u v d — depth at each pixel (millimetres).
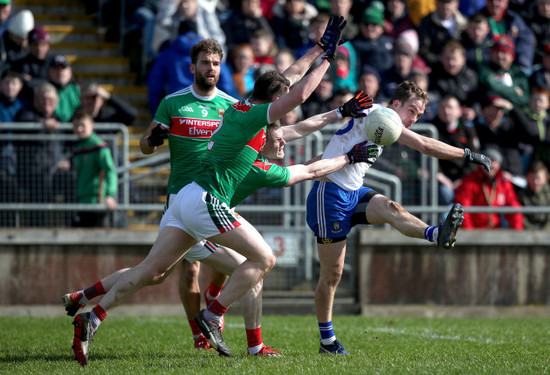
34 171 36875
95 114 40156
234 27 46812
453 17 48125
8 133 37500
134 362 20078
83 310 36312
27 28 43219
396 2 47750
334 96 39625
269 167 20109
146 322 32375
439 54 46625
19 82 40562
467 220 39438
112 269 36656
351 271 38750
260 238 19750
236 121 19266
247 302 21422
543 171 41250
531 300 38344
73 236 36344
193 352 22562
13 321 32062
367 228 38312
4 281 36125
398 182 37812
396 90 22344
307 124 21500
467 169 39656
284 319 34875
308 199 22328
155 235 36750
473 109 44812
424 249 38125
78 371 18406
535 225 40219
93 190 36812
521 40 49375
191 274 23625
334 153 22078
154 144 22188
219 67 22891
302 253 37906
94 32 53344
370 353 22094
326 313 22188
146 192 38500
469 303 38125
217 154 19375
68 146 37188
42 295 36312
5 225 36812
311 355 21422
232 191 19578
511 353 22125
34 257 36281
